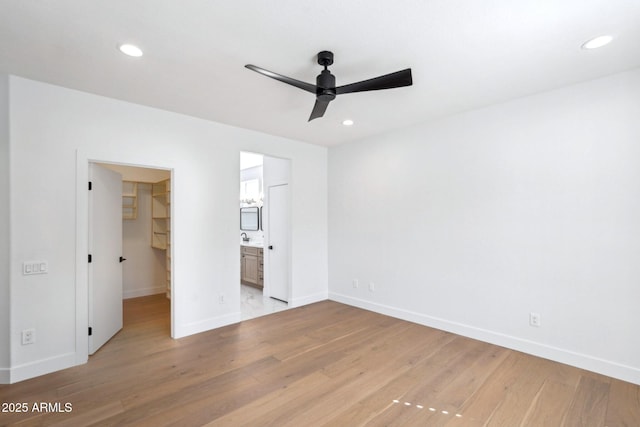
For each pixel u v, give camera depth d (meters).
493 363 2.82
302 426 1.99
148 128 3.22
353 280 4.68
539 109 2.93
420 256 3.86
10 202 2.48
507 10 1.73
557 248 2.85
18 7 1.68
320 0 1.65
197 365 2.79
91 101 2.88
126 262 4.95
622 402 2.23
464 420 2.05
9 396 2.29
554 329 2.87
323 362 2.85
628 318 2.51
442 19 1.82
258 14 1.77
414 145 3.90
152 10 1.72
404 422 2.03
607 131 2.59
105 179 3.29
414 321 3.92
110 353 3.03
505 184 3.15
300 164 4.69
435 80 2.63
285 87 2.75
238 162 3.94
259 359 2.91
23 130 2.54
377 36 1.99
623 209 2.53
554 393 2.35
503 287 3.17
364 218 4.51
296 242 4.64
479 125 3.32
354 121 3.72
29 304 2.56
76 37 1.99
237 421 2.03
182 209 3.48
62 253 2.72
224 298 3.82
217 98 3.00
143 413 2.11
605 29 1.91
